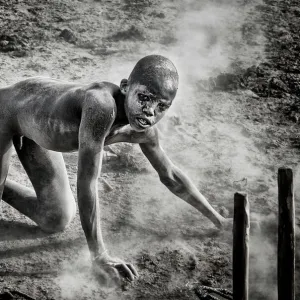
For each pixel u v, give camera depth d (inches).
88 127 287.0
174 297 305.7
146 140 315.9
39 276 317.7
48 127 304.2
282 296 250.5
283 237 247.0
